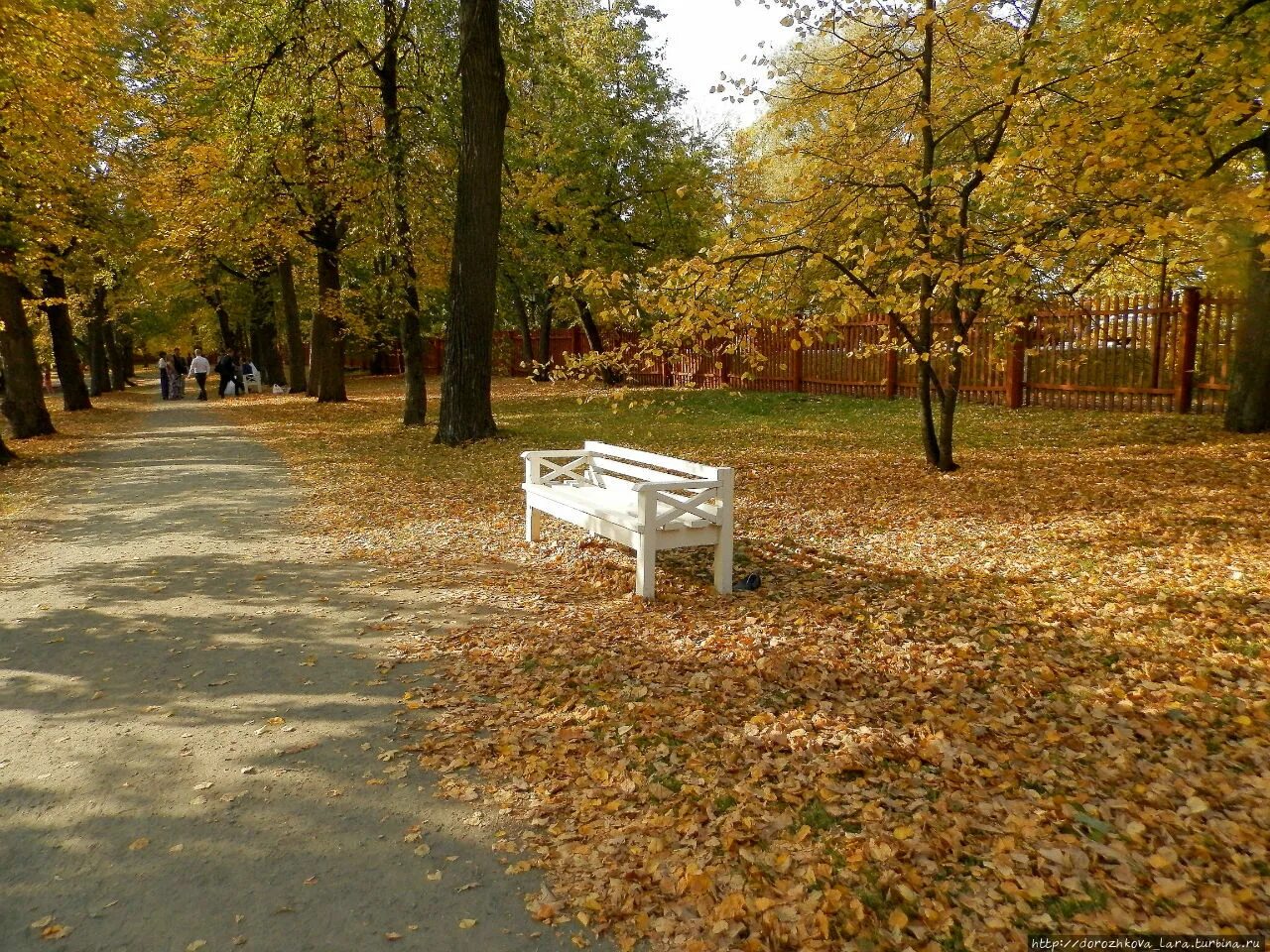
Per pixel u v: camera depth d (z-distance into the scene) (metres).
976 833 3.24
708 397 20.95
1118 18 7.91
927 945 2.65
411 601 6.26
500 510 9.21
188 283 31.02
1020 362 16.08
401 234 16.28
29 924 2.80
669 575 6.66
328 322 24.42
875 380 19.30
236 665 5.05
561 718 4.30
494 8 13.04
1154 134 7.11
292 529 8.80
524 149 23.12
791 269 8.36
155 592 6.57
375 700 4.55
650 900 2.90
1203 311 13.64
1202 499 7.86
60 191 15.59
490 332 14.28
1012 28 8.91
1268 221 5.49
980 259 8.56
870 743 3.91
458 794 3.59
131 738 4.13
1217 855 3.00
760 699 4.44
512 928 2.78
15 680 4.86
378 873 3.07
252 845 3.24
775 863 3.08
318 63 16.03
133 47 21.27
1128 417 13.63
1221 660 4.49
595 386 27.30
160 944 2.71
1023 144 8.23
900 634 5.24
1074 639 5.00
